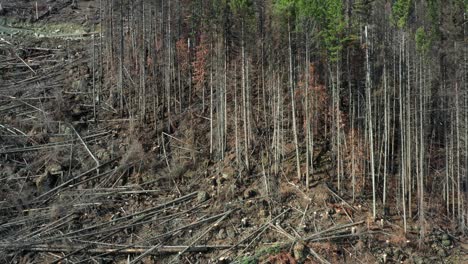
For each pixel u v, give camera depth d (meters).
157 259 27.55
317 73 33.28
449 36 32.56
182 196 31.25
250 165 32.41
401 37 30.64
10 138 35.41
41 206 31.14
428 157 32.66
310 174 31.53
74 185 32.41
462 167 31.47
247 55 33.03
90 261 27.36
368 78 29.94
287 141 33.97
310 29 30.97
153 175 32.88
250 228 28.77
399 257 27.41
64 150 34.72
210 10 34.53
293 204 29.97
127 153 33.81
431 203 30.91
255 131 34.19
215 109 35.94
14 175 32.84
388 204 30.34
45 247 28.08
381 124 32.84
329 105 33.12
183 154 34.00
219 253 27.61
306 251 27.11
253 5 32.53
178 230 28.88
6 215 30.42
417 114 31.33
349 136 32.12
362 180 31.14
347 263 26.89
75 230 29.36
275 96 33.19
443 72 32.44
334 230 28.25
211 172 32.69
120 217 30.08
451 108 31.78
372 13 32.53
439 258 27.56
